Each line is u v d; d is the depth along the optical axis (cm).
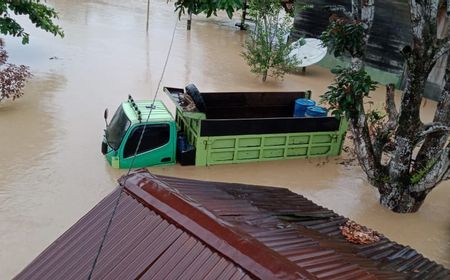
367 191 1038
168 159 1039
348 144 1256
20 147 1062
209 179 1018
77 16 2411
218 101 1220
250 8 1792
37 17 1530
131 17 2514
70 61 1722
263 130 1080
